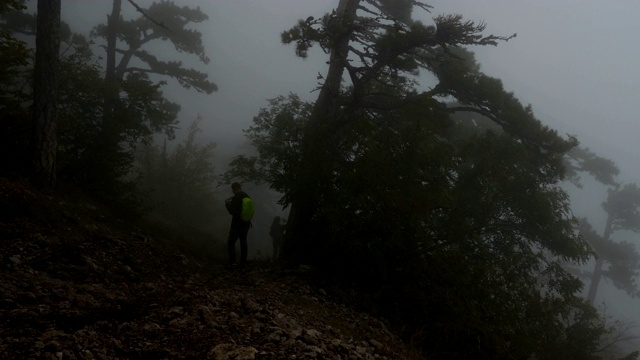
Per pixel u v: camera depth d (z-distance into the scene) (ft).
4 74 31.14
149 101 46.50
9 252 18.45
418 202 28.12
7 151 33.88
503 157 46.60
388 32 40.60
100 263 21.56
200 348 13.12
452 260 28.40
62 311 13.85
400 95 50.80
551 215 47.37
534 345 29.12
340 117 41.78
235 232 35.14
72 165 40.09
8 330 11.45
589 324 48.37
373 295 28.07
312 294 26.27
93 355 11.22
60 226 24.56
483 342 26.14
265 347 14.19
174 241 38.22
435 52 55.26
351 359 16.28
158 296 18.71
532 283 38.88
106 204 38.78
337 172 33.42
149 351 12.27
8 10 29.32
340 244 28.66
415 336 25.31
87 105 42.37
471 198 43.73
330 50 42.52
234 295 21.04
